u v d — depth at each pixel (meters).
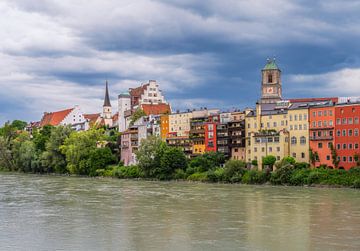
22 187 149.12
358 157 150.00
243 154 182.88
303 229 76.12
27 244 66.94
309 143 163.50
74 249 64.25
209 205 102.56
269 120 176.38
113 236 71.56
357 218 85.44
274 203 104.88
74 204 105.62
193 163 181.00
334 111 157.62
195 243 67.12
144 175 185.75
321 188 138.50
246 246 65.50
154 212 93.50
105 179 190.25
